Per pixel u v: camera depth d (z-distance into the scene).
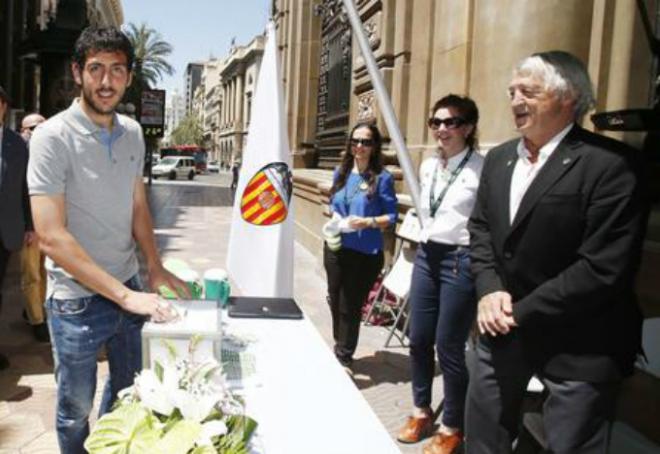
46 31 10.14
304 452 1.52
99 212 2.37
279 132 3.37
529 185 2.23
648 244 3.29
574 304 2.10
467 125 3.43
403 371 4.72
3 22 15.42
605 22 4.09
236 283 3.44
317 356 2.10
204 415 1.44
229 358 2.03
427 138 6.37
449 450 3.34
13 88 16.77
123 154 2.43
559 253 2.18
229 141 82.44
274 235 3.36
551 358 2.21
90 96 2.25
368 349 5.21
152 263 2.57
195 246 10.88
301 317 2.50
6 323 5.61
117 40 2.23
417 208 3.38
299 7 14.01
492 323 2.30
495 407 2.42
